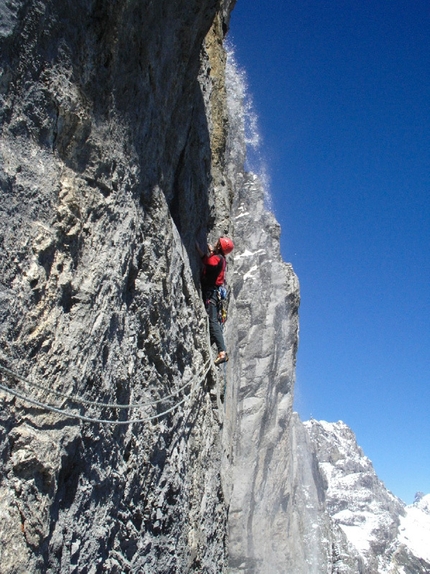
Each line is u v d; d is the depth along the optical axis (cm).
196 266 1460
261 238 5881
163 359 1114
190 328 1310
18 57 687
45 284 722
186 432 1266
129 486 948
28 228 701
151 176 1093
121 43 899
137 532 969
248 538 4791
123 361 914
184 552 1186
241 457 5072
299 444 8156
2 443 634
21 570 622
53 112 759
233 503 4800
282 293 5766
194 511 1286
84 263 815
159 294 1083
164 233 1116
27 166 711
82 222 815
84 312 792
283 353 5741
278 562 5053
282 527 5262
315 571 6588
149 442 1031
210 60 1927
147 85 1023
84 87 822
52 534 710
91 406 805
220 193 1814
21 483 651
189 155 1432
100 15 855
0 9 645
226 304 1978
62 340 741
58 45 760
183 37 1150
